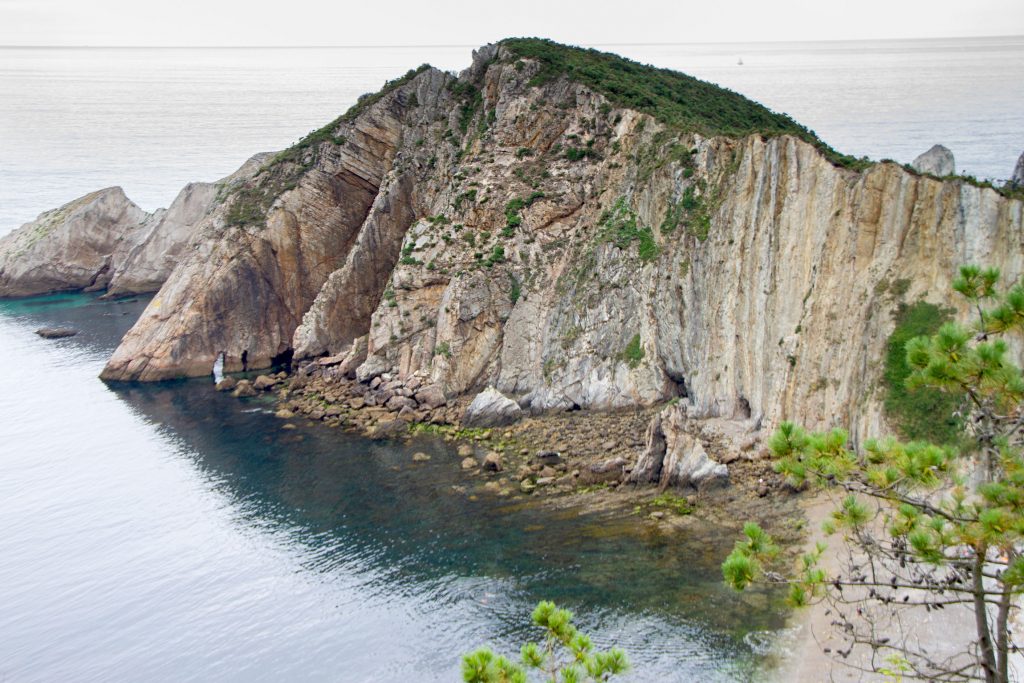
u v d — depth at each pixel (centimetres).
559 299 7381
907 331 5184
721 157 7000
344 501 5747
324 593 4672
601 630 4066
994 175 13238
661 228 7069
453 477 5972
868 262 5541
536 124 8400
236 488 6088
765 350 5934
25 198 18175
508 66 8738
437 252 8100
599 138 8138
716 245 6475
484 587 4559
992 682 1842
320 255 9469
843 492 4750
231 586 4812
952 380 1894
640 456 5591
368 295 8994
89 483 6297
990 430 1906
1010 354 4288
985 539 1795
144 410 7900
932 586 1959
